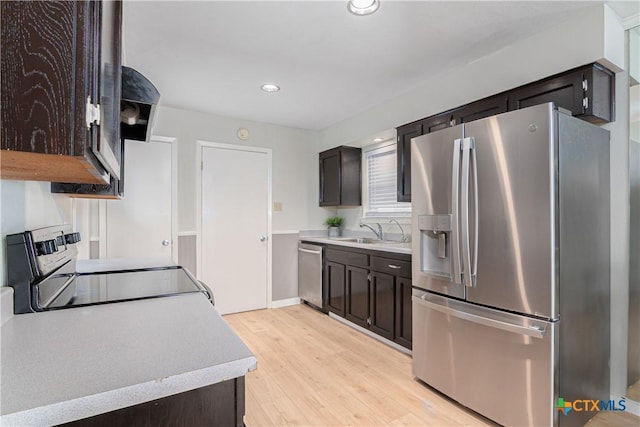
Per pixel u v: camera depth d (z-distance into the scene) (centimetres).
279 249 421
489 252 179
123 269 179
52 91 57
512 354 170
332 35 212
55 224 159
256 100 331
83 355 70
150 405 63
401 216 362
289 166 430
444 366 205
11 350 72
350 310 340
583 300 175
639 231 200
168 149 353
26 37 56
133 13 187
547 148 157
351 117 385
